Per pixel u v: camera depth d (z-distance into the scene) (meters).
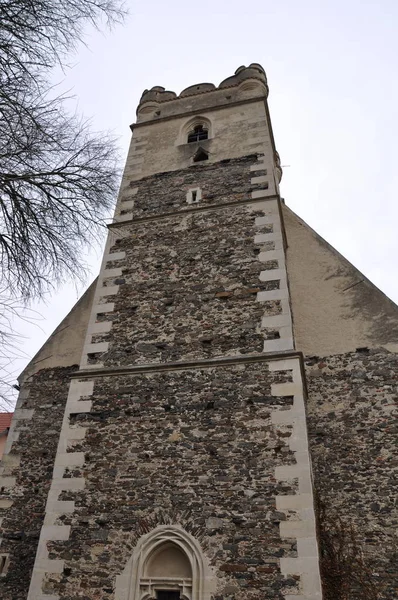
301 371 7.85
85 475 7.64
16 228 5.24
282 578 6.22
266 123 12.41
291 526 6.53
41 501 8.91
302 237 11.52
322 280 10.63
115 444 7.84
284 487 6.83
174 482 7.26
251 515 6.74
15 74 4.80
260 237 9.77
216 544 6.64
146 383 8.34
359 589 7.30
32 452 9.54
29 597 6.81
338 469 8.31
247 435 7.38
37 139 5.05
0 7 4.66
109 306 9.62
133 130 13.77
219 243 9.96
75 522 7.27
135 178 12.19
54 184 5.41
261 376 7.87
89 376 8.68
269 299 8.80
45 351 11.01
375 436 8.44
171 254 10.12
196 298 9.24
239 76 14.07
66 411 8.35
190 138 13.07
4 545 8.59
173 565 6.75
